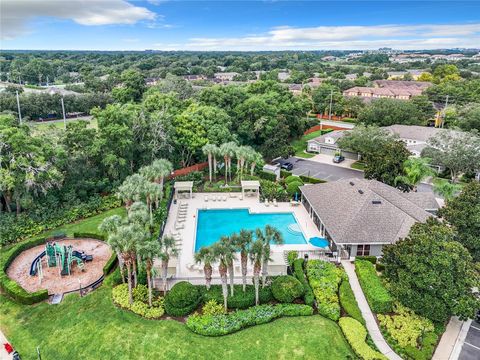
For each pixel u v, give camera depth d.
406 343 23.64
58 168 40.97
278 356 22.58
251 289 28.45
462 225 30.92
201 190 51.44
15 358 22.61
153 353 22.78
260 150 61.88
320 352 22.83
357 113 89.50
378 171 45.59
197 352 22.84
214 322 24.95
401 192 41.44
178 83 86.25
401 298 25.77
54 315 26.41
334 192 40.62
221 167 57.09
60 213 40.81
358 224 33.62
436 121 86.44
